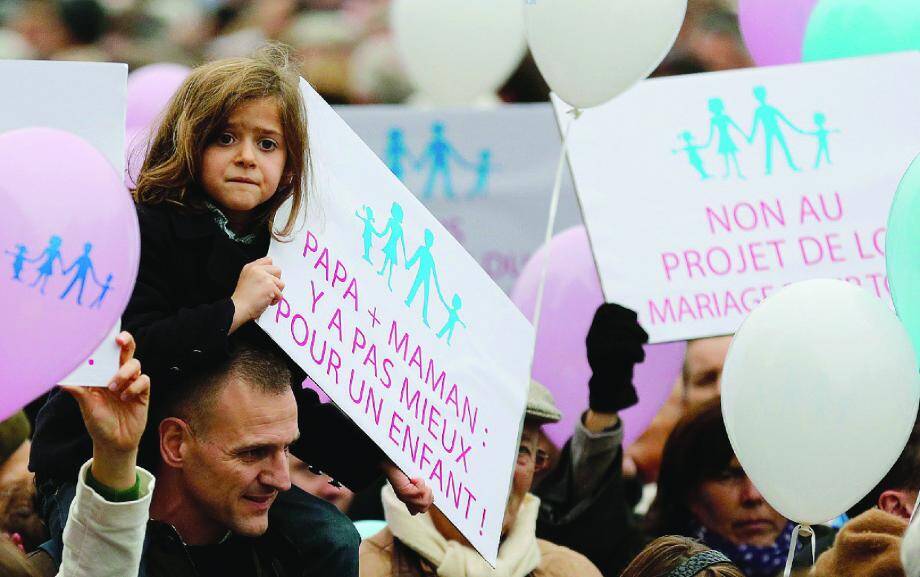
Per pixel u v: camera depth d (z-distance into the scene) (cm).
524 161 1678
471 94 1719
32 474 1106
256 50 906
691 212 1261
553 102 1280
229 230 861
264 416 825
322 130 898
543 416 1122
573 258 1384
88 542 762
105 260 707
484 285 967
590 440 1194
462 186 1673
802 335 918
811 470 920
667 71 2173
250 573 867
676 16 1125
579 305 1371
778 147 1279
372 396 859
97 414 748
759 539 1223
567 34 1113
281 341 826
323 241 870
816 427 911
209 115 833
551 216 1077
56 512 874
